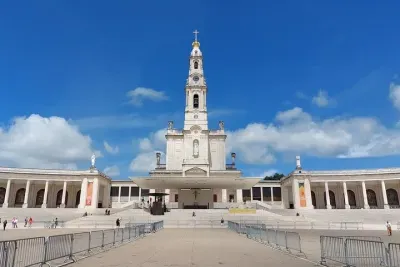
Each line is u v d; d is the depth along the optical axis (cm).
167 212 5222
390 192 7544
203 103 8244
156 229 3438
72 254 1360
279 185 8769
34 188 7744
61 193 7950
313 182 7550
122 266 1173
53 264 1212
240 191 7606
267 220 4650
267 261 1298
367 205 7056
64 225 4462
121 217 4806
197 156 7819
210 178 5731
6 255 987
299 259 1364
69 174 7350
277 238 1855
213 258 1375
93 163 7331
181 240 2255
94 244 1731
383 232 3438
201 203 6469
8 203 7394
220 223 4438
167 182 5869
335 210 6147
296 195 6956
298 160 7281
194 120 8100
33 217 5456
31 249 1212
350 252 1315
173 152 8056
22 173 7088
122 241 2058
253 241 2170
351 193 7944
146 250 1661
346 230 3781
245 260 1322
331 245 1302
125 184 8912
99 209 6512
